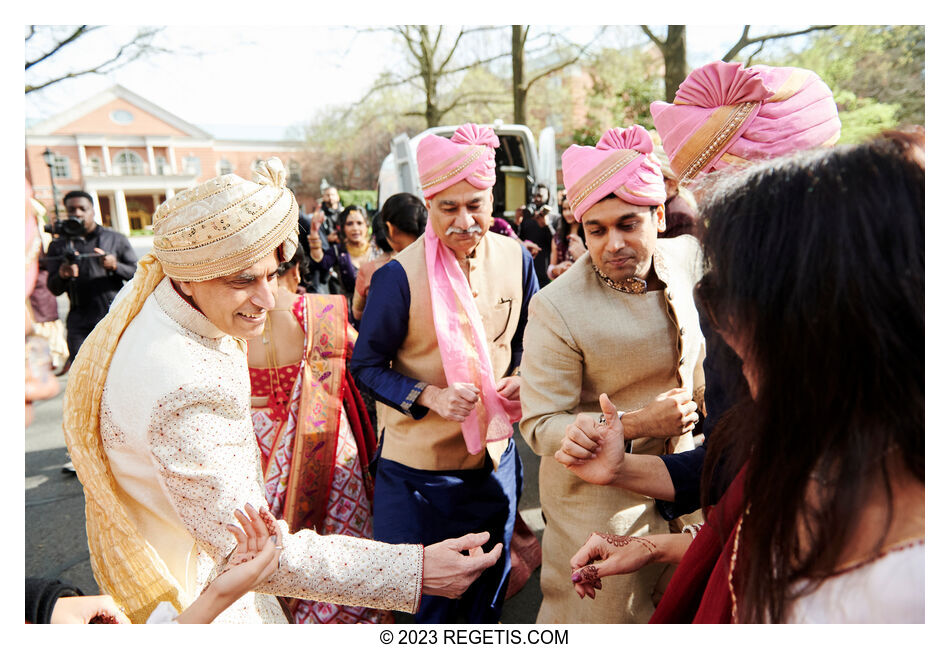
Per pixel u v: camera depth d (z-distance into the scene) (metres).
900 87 9.12
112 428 1.13
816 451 0.69
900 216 0.63
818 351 0.66
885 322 0.62
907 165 0.65
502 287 2.27
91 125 38.19
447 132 6.58
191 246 1.09
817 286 0.64
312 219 4.88
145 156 40.03
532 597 2.50
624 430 1.50
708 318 0.81
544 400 1.66
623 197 1.51
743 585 0.82
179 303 1.16
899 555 0.65
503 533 2.21
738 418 0.90
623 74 12.05
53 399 4.81
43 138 36.91
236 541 1.14
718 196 0.75
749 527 0.78
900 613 0.64
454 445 2.11
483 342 2.08
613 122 12.77
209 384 1.13
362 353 2.08
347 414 2.38
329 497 2.24
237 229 1.10
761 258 0.67
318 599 1.18
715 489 1.14
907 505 0.65
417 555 1.24
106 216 40.19
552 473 1.78
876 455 0.65
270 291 1.18
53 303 4.69
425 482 2.09
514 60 11.02
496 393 2.08
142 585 1.16
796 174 0.68
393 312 2.05
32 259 4.17
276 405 2.17
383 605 1.22
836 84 9.30
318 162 25.16
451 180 1.96
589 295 1.65
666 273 1.65
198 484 1.11
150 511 1.20
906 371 0.63
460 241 2.05
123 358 1.13
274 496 2.13
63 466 3.86
